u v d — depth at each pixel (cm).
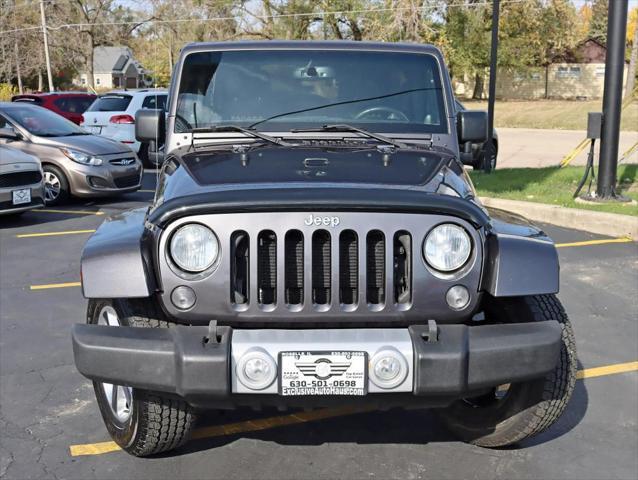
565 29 4459
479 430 378
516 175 1354
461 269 314
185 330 305
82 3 5425
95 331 310
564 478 358
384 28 3275
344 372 297
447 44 3503
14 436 400
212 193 312
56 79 6612
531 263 317
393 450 386
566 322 347
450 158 392
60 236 948
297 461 374
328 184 321
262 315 309
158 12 4969
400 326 317
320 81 445
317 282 312
